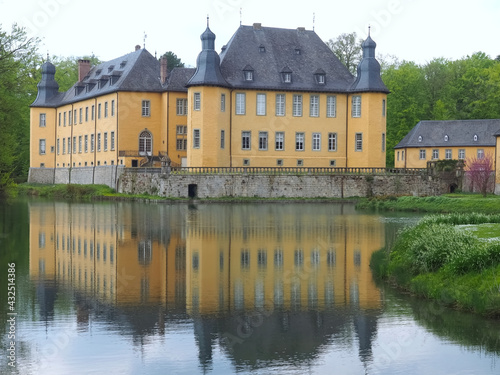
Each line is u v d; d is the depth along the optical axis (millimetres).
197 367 17766
